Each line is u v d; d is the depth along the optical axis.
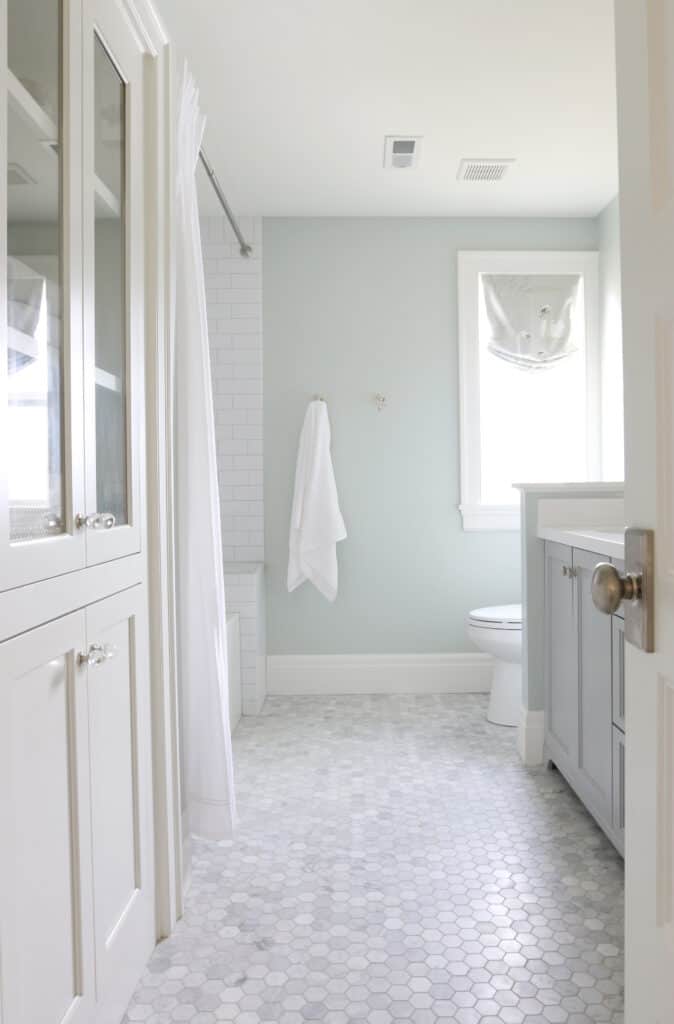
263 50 2.57
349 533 4.10
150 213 1.81
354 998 1.60
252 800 2.68
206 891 2.06
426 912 1.94
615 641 2.11
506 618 3.35
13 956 1.06
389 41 2.53
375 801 2.65
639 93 0.88
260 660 3.83
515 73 2.72
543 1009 1.55
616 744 2.11
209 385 2.18
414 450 4.10
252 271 4.07
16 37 1.11
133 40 1.68
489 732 3.41
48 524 1.24
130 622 1.66
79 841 1.32
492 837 2.37
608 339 3.96
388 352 4.09
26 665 1.13
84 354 1.38
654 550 0.88
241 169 3.47
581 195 3.81
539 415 4.21
